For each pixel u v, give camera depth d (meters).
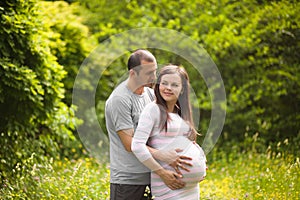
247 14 9.30
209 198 5.34
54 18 8.34
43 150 6.58
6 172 5.68
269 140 9.05
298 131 8.88
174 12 9.56
